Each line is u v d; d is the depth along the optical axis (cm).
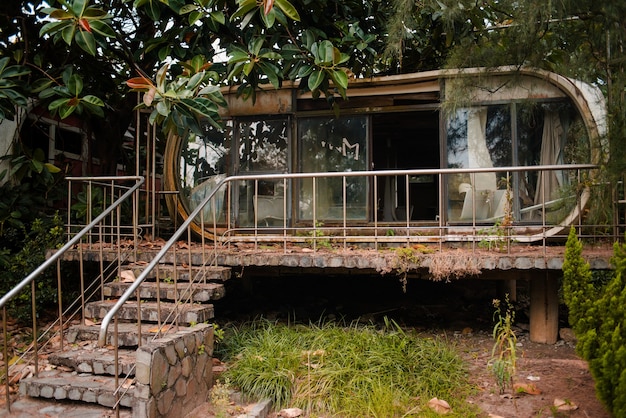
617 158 410
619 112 407
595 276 579
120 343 396
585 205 524
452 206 593
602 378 291
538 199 573
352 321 552
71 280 591
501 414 349
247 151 655
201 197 658
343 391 370
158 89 473
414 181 1016
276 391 369
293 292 705
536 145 577
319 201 636
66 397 348
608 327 295
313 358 407
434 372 401
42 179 704
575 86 548
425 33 701
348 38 591
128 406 336
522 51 473
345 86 517
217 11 522
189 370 352
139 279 339
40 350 442
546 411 352
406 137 898
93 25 495
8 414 332
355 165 634
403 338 450
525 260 458
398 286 717
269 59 540
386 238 525
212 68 562
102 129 813
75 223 714
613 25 399
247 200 651
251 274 545
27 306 536
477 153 590
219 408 351
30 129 793
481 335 546
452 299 683
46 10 474
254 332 478
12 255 623
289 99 642
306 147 646
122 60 769
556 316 510
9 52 643
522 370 432
